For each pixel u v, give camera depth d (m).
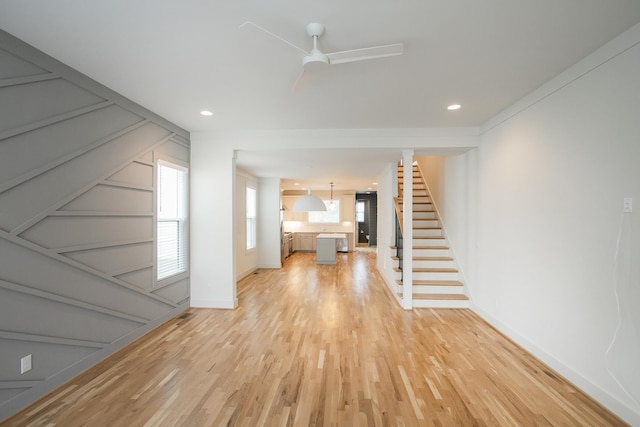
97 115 2.79
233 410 2.12
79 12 1.80
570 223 2.50
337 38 2.09
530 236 3.03
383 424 1.99
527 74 2.61
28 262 2.21
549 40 2.10
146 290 3.49
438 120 3.86
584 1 1.70
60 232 2.45
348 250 11.62
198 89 2.92
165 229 3.95
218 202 4.36
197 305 4.44
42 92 2.28
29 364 2.21
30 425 1.96
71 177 2.54
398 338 3.39
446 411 2.12
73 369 2.55
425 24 1.92
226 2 1.71
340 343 3.24
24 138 2.16
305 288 5.73
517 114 3.23
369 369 2.70
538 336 2.91
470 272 4.44
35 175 2.23
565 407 2.18
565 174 2.56
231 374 2.60
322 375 2.59
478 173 4.14
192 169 4.39
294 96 3.07
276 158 5.07
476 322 3.91
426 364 2.79
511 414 2.10
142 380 2.50
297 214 11.95
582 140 2.38
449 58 2.33
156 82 2.77
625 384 2.03
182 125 4.07
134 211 3.29
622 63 2.04
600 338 2.21
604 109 2.18
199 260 4.43
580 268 2.40
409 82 2.75
